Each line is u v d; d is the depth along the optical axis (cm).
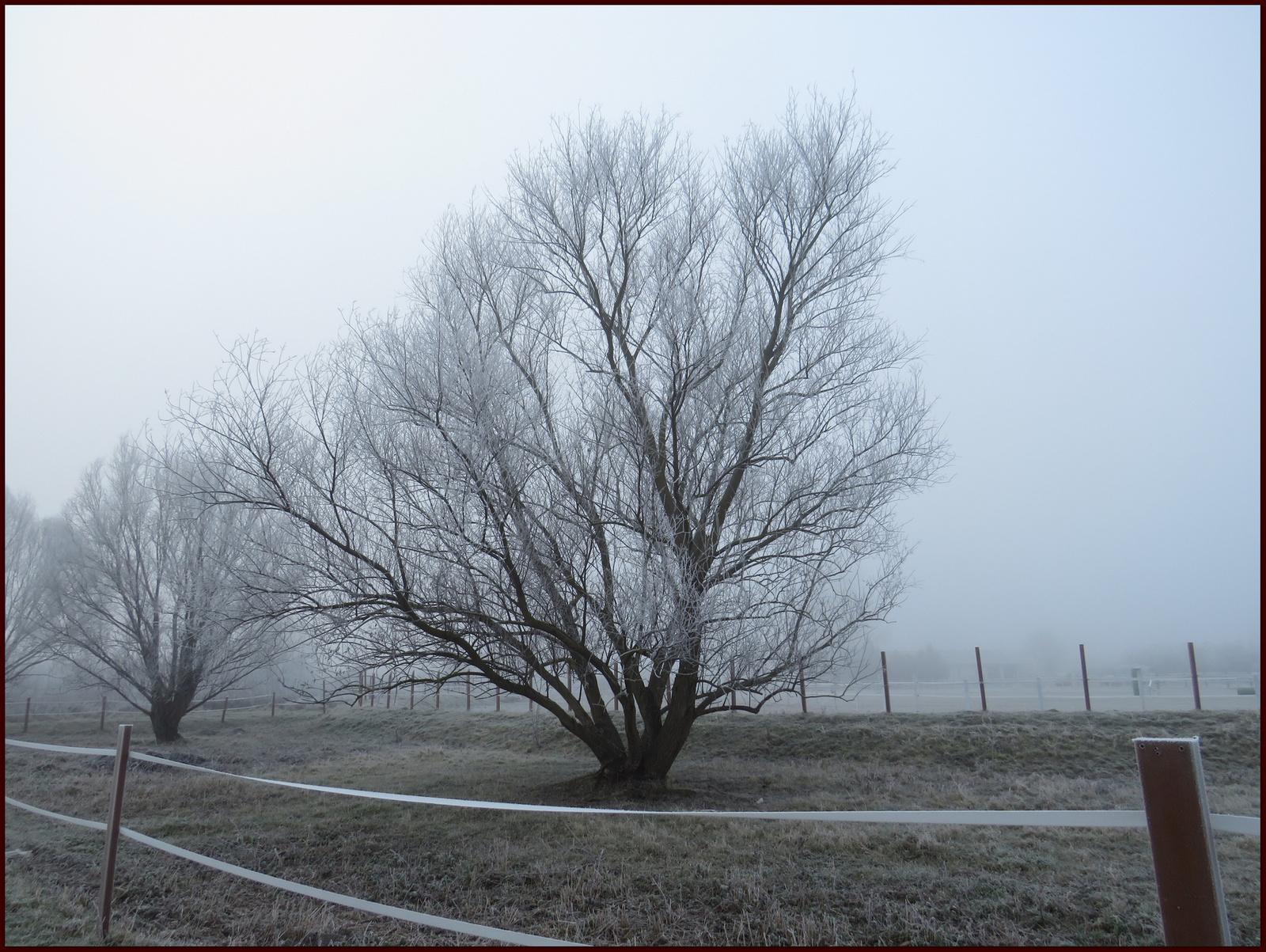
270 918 631
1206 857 250
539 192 1272
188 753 1675
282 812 1041
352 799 1130
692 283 1150
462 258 1165
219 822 976
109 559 2095
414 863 782
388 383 992
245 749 1883
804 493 1111
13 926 580
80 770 1445
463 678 1135
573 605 1073
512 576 973
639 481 1051
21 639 2664
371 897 693
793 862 757
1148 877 696
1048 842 813
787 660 1078
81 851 838
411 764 1594
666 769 1170
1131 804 1044
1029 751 1428
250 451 975
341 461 1001
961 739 1516
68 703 3172
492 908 659
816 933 587
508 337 1134
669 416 1122
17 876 737
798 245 1241
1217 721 1469
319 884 729
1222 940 242
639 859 779
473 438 939
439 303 1095
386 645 1038
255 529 1048
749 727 1755
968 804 1074
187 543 1316
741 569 1066
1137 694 2223
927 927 596
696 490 1102
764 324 1171
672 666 1084
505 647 1065
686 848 811
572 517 1046
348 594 996
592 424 1075
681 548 1019
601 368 1144
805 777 1323
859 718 1736
